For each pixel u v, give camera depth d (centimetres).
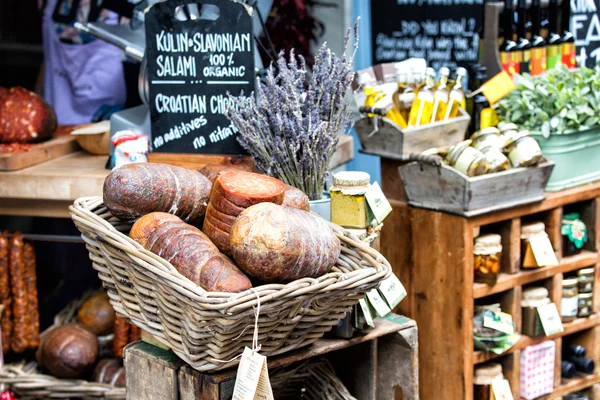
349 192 170
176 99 197
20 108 247
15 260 231
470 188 206
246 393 133
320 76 177
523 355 229
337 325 169
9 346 235
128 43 222
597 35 274
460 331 216
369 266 155
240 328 137
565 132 224
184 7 204
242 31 188
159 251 143
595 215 240
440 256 218
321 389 186
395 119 223
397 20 311
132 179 152
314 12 315
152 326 152
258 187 150
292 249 138
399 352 187
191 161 196
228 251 147
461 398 218
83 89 307
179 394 160
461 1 294
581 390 250
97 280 284
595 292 244
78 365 226
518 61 245
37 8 346
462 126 225
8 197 224
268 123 179
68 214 226
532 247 223
